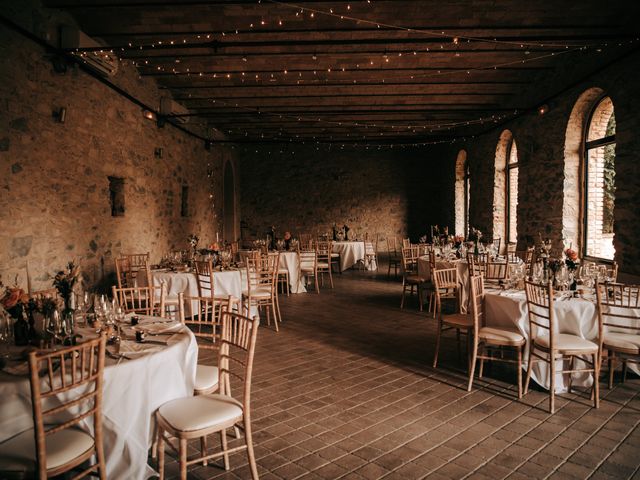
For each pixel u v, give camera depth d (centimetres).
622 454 275
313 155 1507
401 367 438
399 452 279
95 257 631
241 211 1519
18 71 474
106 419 229
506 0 559
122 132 711
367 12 577
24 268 487
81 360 209
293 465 265
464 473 255
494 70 795
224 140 1235
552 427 312
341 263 1132
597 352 344
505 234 1052
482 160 1127
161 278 572
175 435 227
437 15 589
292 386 388
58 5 527
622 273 584
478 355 413
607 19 604
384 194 1515
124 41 653
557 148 764
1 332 268
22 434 214
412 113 1079
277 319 644
